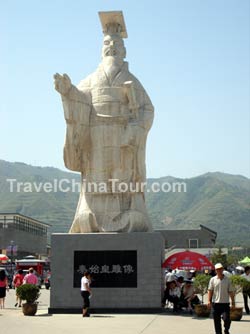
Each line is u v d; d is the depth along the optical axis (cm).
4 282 2883
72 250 2377
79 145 2494
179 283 2503
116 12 2636
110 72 2572
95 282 2344
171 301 2358
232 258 9588
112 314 2277
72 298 2339
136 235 2361
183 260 2461
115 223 2447
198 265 2453
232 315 2077
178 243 8806
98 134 2509
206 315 2177
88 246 2372
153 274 2323
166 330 1770
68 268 2364
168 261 2470
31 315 2283
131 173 2500
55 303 2345
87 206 2503
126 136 2478
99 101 2528
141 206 2534
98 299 2327
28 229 9338
